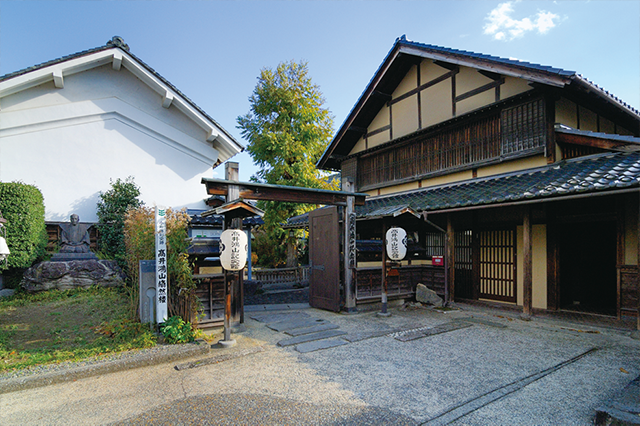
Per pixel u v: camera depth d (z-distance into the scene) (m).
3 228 8.16
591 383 4.35
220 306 6.91
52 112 10.65
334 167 15.38
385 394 4.04
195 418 3.48
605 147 7.18
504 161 8.95
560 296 8.70
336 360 5.16
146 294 6.13
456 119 9.95
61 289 9.03
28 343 5.48
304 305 9.74
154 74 11.30
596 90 7.50
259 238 21.84
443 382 4.38
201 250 6.32
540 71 7.26
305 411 3.63
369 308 8.97
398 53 10.60
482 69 8.64
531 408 3.72
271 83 16.89
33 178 10.38
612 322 7.12
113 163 11.44
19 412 3.61
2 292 8.95
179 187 12.34
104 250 10.38
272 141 15.62
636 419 3.09
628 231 7.02
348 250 8.59
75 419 3.47
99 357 4.86
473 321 7.58
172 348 5.24
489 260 9.47
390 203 10.61
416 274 9.85
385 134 12.45
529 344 5.91
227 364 4.98
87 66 10.91
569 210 8.07
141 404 3.77
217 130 12.29
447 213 9.73
